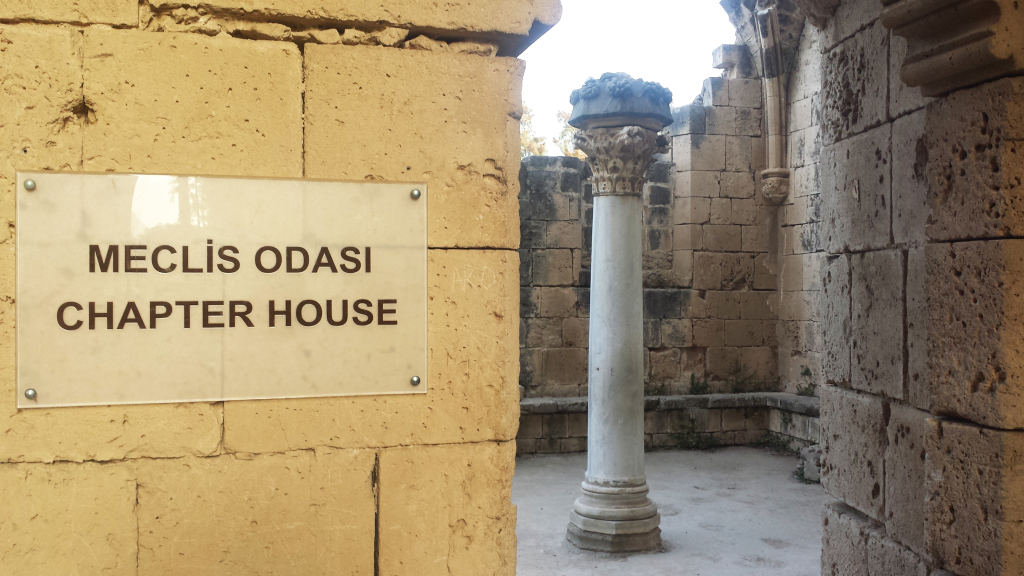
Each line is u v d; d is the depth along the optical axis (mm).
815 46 10875
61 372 2295
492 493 2592
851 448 3943
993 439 2945
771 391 11781
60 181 2293
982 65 2918
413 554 2535
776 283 11820
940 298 3186
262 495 2428
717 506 8289
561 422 10867
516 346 2627
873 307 3746
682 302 11516
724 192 11648
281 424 2434
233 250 2387
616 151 6531
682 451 11109
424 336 2525
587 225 11242
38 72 2279
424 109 2529
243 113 2400
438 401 2545
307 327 2441
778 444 11234
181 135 2359
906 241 3471
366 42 2496
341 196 2465
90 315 2307
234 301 2391
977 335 3025
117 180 2320
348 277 2469
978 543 3000
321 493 2467
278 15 2420
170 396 2355
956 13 2902
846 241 3986
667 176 11719
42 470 2299
